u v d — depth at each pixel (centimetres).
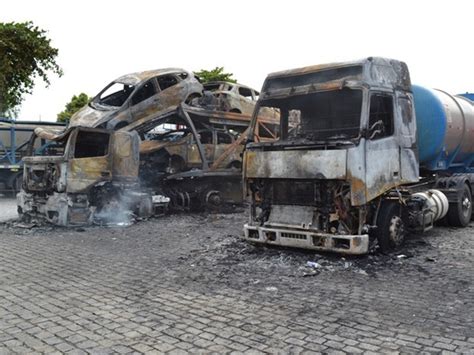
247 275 682
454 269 709
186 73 1467
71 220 1111
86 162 1125
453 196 1067
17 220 1239
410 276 670
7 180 1898
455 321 492
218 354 417
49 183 1116
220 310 532
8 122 1922
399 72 831
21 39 2033
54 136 1216
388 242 803
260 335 459
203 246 894
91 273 703
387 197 800
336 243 738
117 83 1416
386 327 477
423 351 418
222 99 1529
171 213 1403
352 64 761
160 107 1372
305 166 742
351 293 593
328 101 824
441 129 987
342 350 422
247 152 818
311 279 658
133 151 1221
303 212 772
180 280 660
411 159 841
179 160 1441
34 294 597
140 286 632
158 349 428
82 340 449
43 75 2181
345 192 730
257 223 826
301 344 436
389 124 802
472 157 1211
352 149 712
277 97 826
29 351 424
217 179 1469
